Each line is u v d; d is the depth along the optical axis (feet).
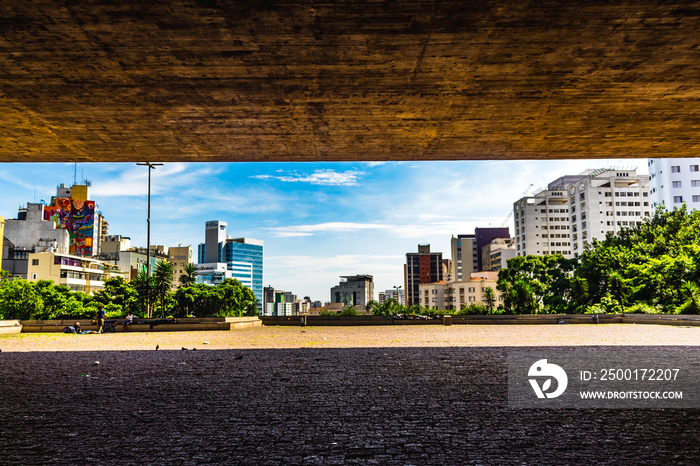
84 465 16.93
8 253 341.00
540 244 492.54
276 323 129.08
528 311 193.06
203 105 46.98
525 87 43.55
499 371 38.45
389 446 18.74
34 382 34.96
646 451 17.99
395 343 67.62
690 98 46.11
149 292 164.86
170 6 30.96
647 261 159.22
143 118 50.29
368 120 51.11
